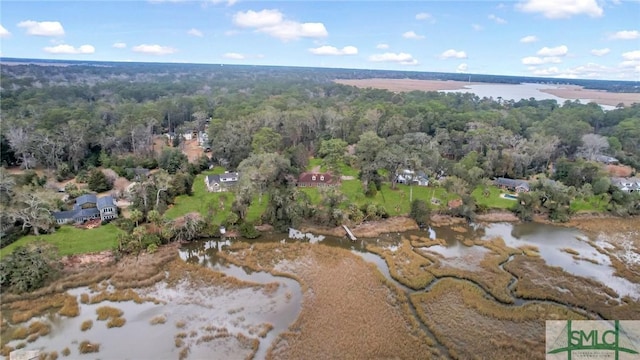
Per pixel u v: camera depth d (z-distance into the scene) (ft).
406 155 305.32
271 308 160.45
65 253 191.52
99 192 276.82
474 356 133.90
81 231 216.13
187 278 180.55
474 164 319.47
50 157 311.06
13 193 228.43
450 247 217.56
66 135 315.58
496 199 287.07
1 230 199.82
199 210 250.57
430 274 187.21
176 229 212.64
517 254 210.18
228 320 152.56
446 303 164.25
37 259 171.32
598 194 289.12
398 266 194.29
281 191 242.17
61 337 140.87
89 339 140.26
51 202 223.71
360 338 142.51
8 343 136.87
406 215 254.27
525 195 262.26
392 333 145.48
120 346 137.28
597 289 176.76
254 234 222.07
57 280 171.63
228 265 195.00
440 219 252.42
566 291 175.01
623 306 163.32
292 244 215.10
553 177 325.42
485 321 153.17
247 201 233.55
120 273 180.14
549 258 207.10
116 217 231.71
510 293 173.58
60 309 155.74
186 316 154.40
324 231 232.73
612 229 246.06
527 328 149.59
